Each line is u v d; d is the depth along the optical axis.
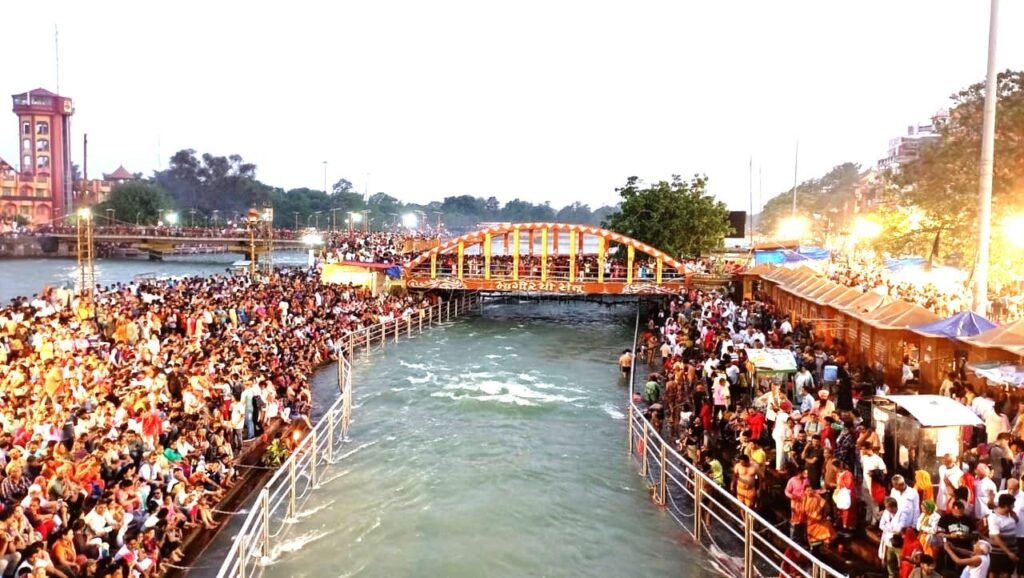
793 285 35.88
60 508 14.02
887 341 25.53
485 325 52.41
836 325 30.53
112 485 15.80
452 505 20.14
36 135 138.25
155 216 133.38
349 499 20.55
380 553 17.31
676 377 25.89
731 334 30.50
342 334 39.91
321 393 31.72
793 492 15.54
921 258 40.28
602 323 54.66
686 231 61.22
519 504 20.20
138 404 19.16
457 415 28.89
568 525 18.84
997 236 35.25
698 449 20.50
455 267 53.59
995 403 18.39
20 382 20.56
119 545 14.23
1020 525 12.14
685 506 19.81
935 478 14.73
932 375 22.41
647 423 21.70
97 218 128.12
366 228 163.38
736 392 23.83
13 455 14.63
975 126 36.78
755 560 16.00
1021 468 13.70
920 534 12.41
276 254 130.00
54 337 25.88
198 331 32.81
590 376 36.06
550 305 65.44
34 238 113.81
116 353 26.45
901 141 105.38
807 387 22.03
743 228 78.12
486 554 17.31
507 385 33.72
